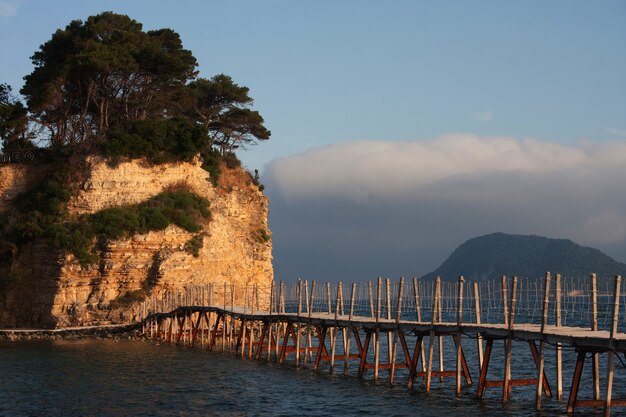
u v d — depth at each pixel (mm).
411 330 43469
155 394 45656
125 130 91375
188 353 65688
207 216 92562
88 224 84750
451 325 39781
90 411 40969
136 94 99938
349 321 48312
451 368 56812
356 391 44625
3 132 92375
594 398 35625
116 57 91812
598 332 33438
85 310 82688
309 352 60906
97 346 70938
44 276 84188
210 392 46094
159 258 85688
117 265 84125
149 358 62031
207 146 101625
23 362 59562
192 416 39719
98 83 94250
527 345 77375
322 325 53062
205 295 79750
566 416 34688
